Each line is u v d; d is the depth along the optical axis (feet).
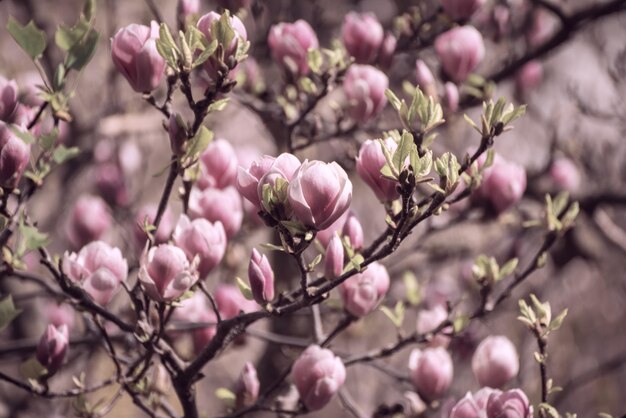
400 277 11.09
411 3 10.25
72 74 11.39
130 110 11.59
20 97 7.71
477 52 8.46
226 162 7.78
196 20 7.80
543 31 11.07
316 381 7.27
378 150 6.94
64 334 7.43
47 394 7.40
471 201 8.25
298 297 7.02
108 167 10.86
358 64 8.41
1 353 8.76
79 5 12.60
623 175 12.63
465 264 10.82
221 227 7.23
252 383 7.74
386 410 8.22
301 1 10.57
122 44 6.98
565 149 12.31
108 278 7.21
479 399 7.17
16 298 8.93
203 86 9.08
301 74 8.38
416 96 6.86
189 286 6.97
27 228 7.02
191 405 7.28
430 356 7.92
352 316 7.52
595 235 13.15
